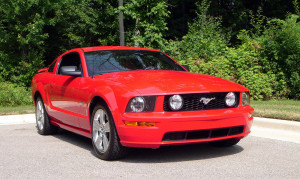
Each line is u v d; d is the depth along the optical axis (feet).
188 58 44.83
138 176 13.44
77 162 15.96
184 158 16.14
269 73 42.68
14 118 30.55
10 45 77.66
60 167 15.15
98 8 90.38
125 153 15.67
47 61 90.74
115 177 13.42
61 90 20.39
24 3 70.74
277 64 43.86
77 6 86.94
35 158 16.94
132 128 14.37
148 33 41.34
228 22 94.79
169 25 100.68
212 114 14.80
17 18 74.08
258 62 43.93
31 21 74.95
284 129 21.77
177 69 19.81
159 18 42.22
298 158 15.97
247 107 16.44
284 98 42.83
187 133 14.64
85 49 20.49
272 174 13.47
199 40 49.08
